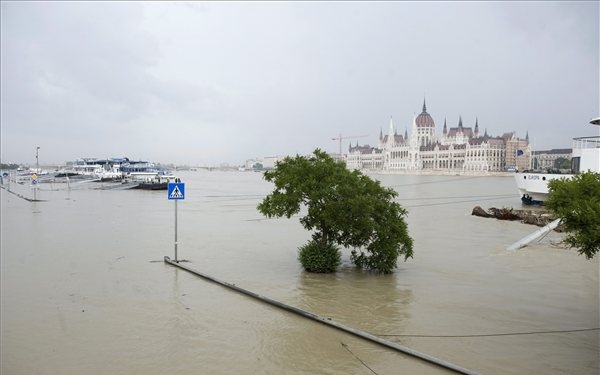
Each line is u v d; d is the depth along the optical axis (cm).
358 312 1866
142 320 1736
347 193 2459
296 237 3919
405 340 1570
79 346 1492
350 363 1375
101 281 2298
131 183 13075
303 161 2580
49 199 8219
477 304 2003
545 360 1426
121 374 1303
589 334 1653
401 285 2309
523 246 3488
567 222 1366
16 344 1508
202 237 3859
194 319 1748
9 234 3831
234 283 2291
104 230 4175
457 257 3089
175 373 1309
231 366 1352
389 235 2527
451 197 10525
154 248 3256
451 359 1420
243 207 7150
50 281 2284
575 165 6444
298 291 2161
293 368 1341
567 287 2311
